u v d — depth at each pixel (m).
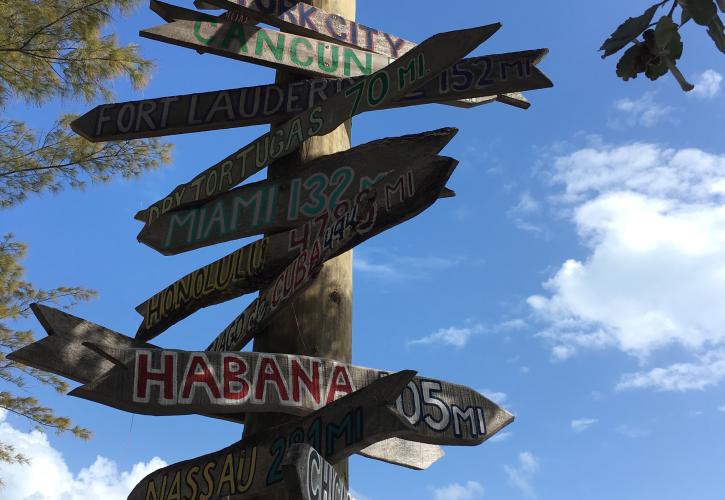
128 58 7.73
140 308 3.69
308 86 3.72
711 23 1.61
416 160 2.77
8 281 8.62
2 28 7.38
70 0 7.52
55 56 7.63
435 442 2.81
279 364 2.92
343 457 2.67
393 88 3.08
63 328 2.96
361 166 3.29
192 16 3.83
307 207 3.34
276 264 3.27
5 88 7.62
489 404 2.97
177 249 3.61
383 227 2.77
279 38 3.79
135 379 2.72
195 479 2.99
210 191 3.64
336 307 3.41
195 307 3.43
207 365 2.83
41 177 8.16
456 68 3.51
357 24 3.98
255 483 2.82
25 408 8.28
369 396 2.65
